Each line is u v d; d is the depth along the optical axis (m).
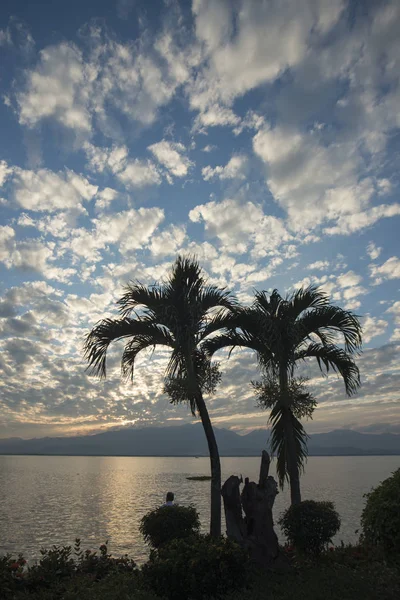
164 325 12.49
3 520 28.89
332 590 7.44
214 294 12.86
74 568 9.33
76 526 26.36
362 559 9.73
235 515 9.97
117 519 29.53
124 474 102.62
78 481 75.50
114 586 7.86
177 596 7.47
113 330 12.42
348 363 13.92
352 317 13.65
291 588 7.66
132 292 12.45
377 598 7.04
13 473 106.56
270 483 10.42
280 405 13.12
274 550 9.73
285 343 13.46
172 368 12.30
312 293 13.98
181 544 8.15
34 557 17.56
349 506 32.34
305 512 10.20
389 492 8.00
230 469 112.44
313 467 141.50
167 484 66.94
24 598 7.43
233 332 13.85
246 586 7.79
